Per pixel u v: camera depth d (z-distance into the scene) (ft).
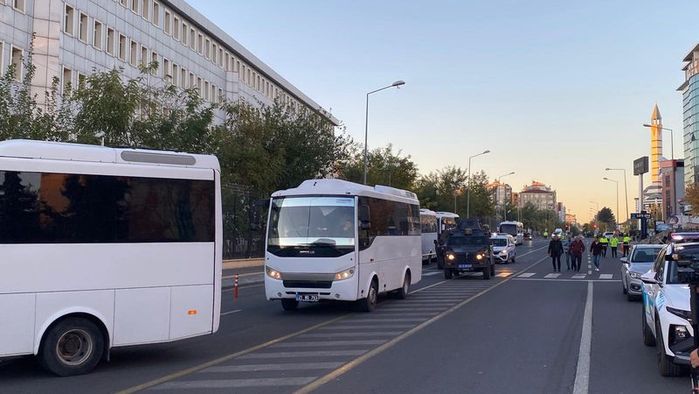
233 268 108.37
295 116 150.61
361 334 42.14
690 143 374.63
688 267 20.30
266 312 54.75
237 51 245.65
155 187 31.81
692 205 213.05
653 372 30.60
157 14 192.24
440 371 30.60
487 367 31.60
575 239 115.14
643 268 62.59
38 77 139.54
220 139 101.65
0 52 131.64
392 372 30.32
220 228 33.68
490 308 57.21
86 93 80.69
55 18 143.54
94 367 30.42
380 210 58.59
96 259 29.89
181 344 38.34
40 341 28.58
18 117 70.79
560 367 31.71
